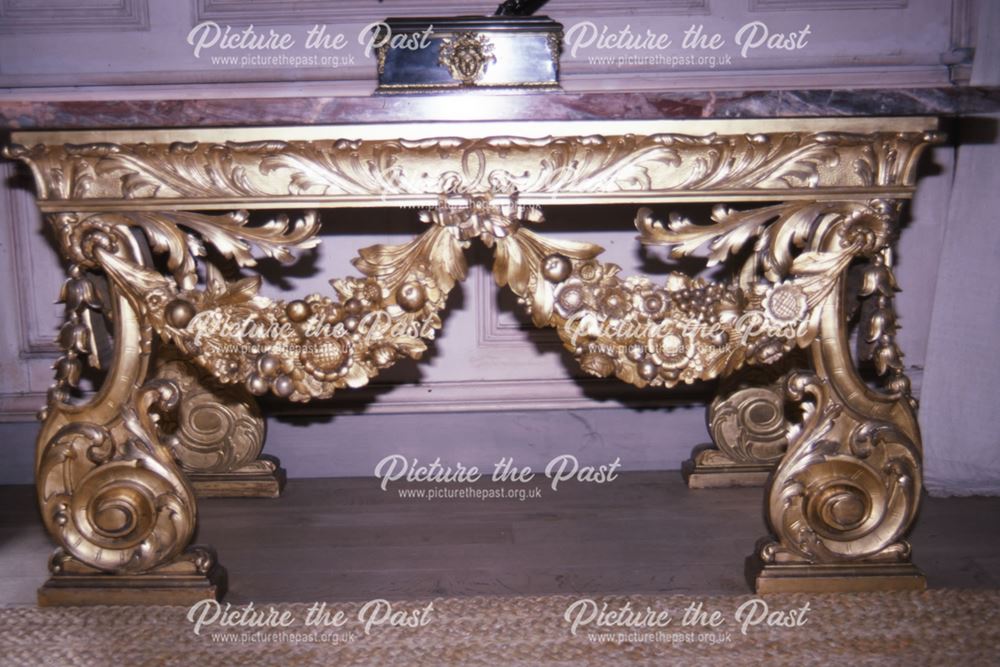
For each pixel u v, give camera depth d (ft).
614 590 4.14
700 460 5.53
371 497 5.43
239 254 3.80
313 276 5.59
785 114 3.58
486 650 3.56
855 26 5.50
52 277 5.63
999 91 3.59
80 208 3.74
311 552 4.61
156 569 4.01
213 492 5.41
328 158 3.67
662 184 3.73
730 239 3.84
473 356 5.73
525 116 3.55
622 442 5.86
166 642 3.64
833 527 4.02
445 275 3.80
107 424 3.93
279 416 5.73
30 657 3.52
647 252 5.66
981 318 5.36
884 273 3.92
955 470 5.46
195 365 5.32
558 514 5.11
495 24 3.92
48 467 3.91
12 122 3.52
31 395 5.67
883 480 4.01
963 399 5.42
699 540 4.72
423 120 3.55
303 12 5.42
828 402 3.98
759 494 5.40
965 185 5.36
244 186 3.71
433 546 4.67
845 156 3.76
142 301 3.80
